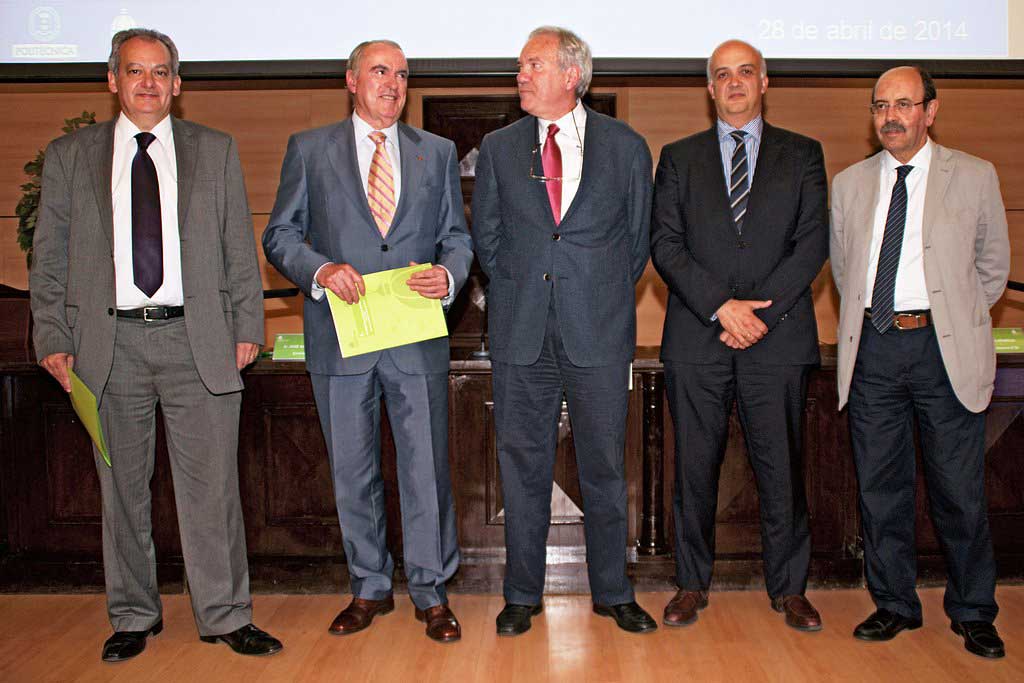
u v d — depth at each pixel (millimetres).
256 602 2879
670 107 4793
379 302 2453
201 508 2449
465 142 4500
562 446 2967
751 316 2457
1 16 3338
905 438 2557
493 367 2602
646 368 2916
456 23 3375
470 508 2961
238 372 2438
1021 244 4789
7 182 4785
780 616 2713
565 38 2455
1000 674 2301
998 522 2941
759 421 2586
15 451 2943
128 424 2412
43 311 2365
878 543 2578
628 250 2611
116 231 2354
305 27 3375
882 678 2285
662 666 2363
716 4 3361
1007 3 3340
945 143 4770
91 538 2953
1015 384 2902
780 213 2533
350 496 2590
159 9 3361
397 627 2648
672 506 2828
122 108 2449
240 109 4773
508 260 2561
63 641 2568
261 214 4801
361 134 2551
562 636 2570
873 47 3355
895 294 2479
